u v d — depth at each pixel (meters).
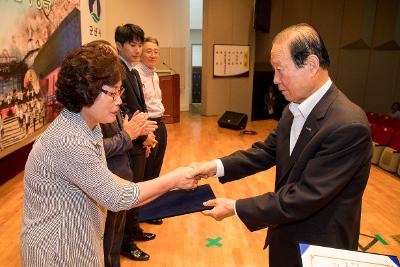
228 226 2.82
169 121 6.86
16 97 2.94
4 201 3.03
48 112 3.65
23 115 3.07
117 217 1.83
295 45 1.03
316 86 1.08
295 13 8.19
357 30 8.34
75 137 0.95
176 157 4.67
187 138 5.74
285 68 1.05
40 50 3.43
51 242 0.96
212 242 2.57
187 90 8.56
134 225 2.33
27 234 0.98
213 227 2.80
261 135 6.16
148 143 2.16
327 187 1.00
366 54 8.59
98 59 0.96
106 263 1.75
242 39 7.58
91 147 0.98
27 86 3.15
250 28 7.60
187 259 2.35
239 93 7.78
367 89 8.78
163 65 8.05
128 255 2.32
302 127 1.12
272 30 8.09
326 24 8.38
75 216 0.99
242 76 7.72
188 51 8.39
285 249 1.17
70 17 4.35
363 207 3.26
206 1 7.20
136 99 2.18
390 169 4.24
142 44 2.22
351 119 1.01
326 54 1.06
